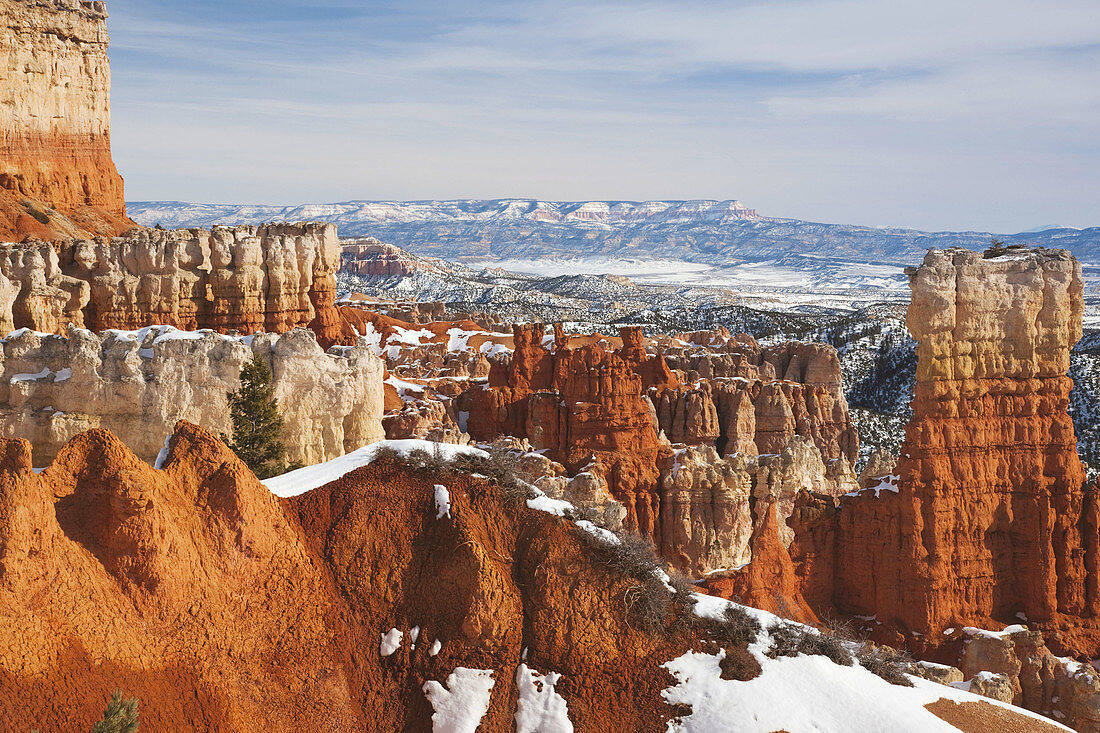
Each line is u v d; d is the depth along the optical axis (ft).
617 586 125.39
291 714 112.98
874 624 200.54
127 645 105.91
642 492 237.25
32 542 103.55
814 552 205.26
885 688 122.11
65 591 104.37
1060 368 208.03
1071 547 205.36
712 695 117.08
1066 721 176.55
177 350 173.47
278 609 119.03
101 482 111.86
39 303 250.37
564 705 116.78
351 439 188.65
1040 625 201.36
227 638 114.01
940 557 198.29
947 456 201.67
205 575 116.16
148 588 111.04
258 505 122.93
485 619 120.78
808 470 253.65
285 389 180.55
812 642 125.70
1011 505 204.33
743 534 239.09
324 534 128.06
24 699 96.22
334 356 187.62
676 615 125.80
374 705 117.29
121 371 171.94
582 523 130.72
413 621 122.93
